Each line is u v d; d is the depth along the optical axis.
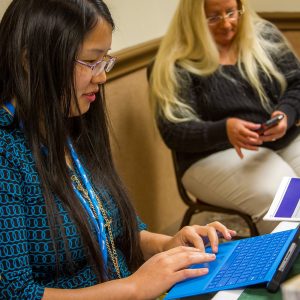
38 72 1.19
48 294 1.19
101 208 1.36
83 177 1.36
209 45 2.34
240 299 1.04
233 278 1.11
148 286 1.17
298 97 2.42
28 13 1.17
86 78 1.23
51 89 1.20
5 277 1.18
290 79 2.49
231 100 2.38
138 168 2.75
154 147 2.86
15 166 1.22
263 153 2.33
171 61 2.36
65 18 1.17
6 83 1.22
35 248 1.24
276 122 2.17
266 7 3.53
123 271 1.42
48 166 1.25
